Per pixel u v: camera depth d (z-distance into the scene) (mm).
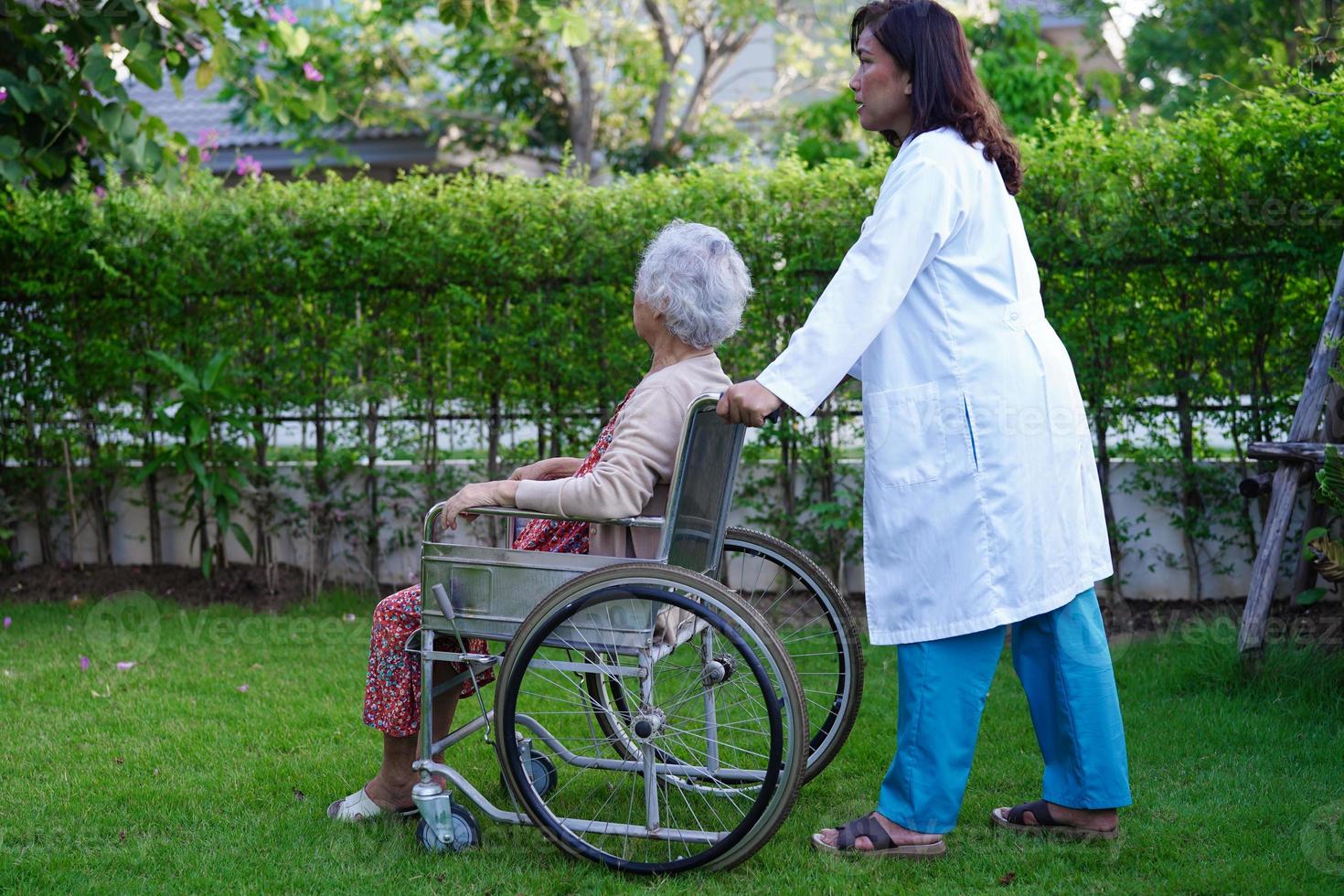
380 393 4977
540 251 4730
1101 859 2432
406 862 2451
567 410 4914
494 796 2844
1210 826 2586
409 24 10031
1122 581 4609
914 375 2393
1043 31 11469
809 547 4758
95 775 2973
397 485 5066
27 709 3543
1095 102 8656
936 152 2379
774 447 4746
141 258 4996
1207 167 4188
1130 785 2850
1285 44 7516
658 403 2381
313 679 3881
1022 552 2373
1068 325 4418
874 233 2340
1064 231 4305
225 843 2555
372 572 5180
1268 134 4121
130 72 5168
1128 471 4559
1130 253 4309
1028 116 7902
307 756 3131
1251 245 4250
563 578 2400
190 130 11055
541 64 10180
